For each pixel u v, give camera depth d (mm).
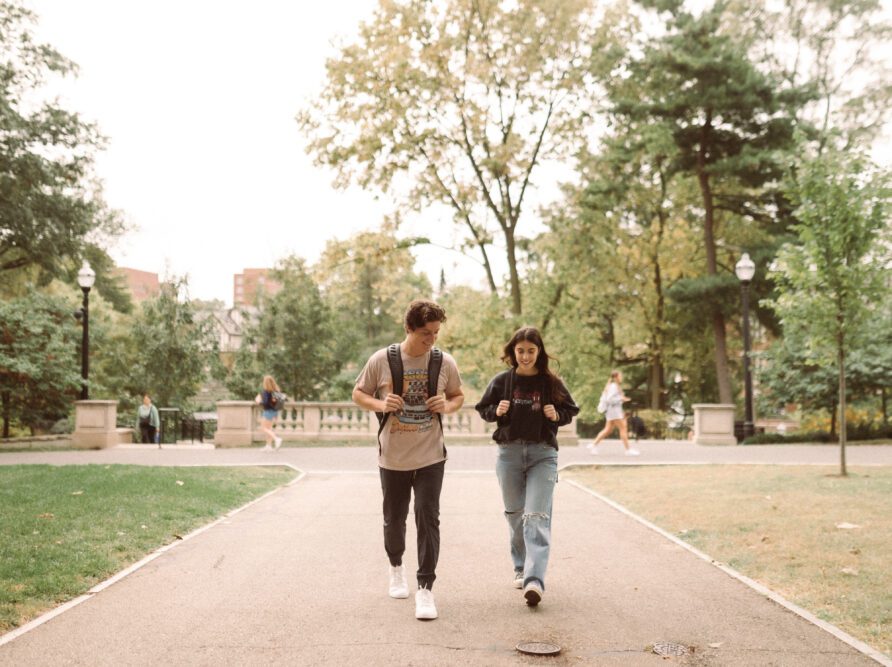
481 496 10805
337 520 8859
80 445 19969
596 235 33562
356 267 27266
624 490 11305
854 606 5215
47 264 28875
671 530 8227
